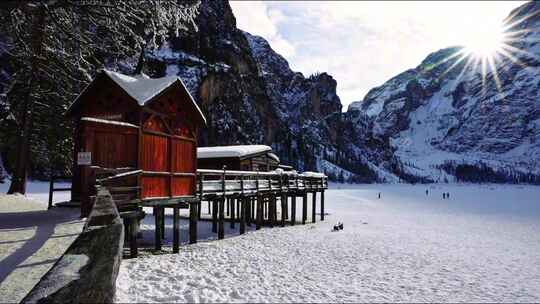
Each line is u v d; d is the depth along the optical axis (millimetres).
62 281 6086
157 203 12859
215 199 17203
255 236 19016
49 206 14055
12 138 20312
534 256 17703
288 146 151625
